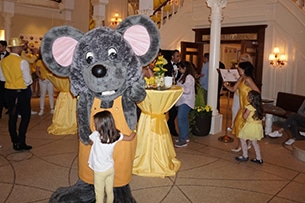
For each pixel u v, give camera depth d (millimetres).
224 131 6496
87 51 2789
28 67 4609
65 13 13281
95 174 2742
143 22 3023
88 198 3105
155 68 4148
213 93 6363
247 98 4660
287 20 8445
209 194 3463
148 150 4020
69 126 5848
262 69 9094
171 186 3652
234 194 3480
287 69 8578
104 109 2869
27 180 3684
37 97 10336
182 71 5207
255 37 9195
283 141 5910
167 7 10430
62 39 2902
